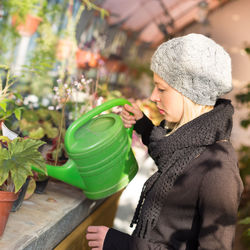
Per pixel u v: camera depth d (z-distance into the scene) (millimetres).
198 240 1087
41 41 3141
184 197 1142
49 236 1419
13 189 1244
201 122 1197
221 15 8680
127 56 6570
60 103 2230
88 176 1482
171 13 7371
